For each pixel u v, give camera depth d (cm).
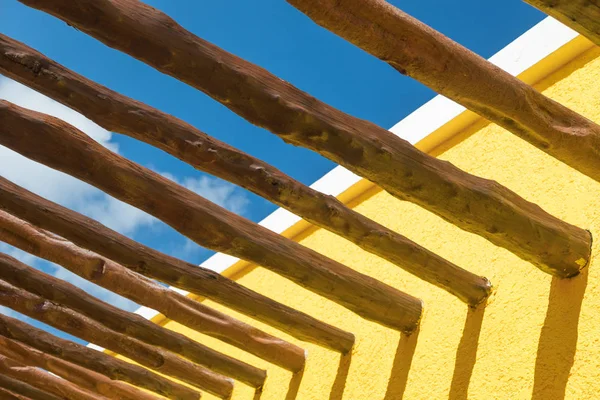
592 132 249
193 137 268
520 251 284
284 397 433
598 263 281
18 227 349
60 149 267
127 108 259
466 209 270
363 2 210
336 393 394
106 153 277
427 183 263
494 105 235
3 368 476
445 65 222
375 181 262
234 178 276
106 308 394
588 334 272
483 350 317
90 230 327
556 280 296
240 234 310
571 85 325
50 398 486
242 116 242
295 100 244
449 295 351
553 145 246
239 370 449
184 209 294
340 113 255
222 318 414
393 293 356
